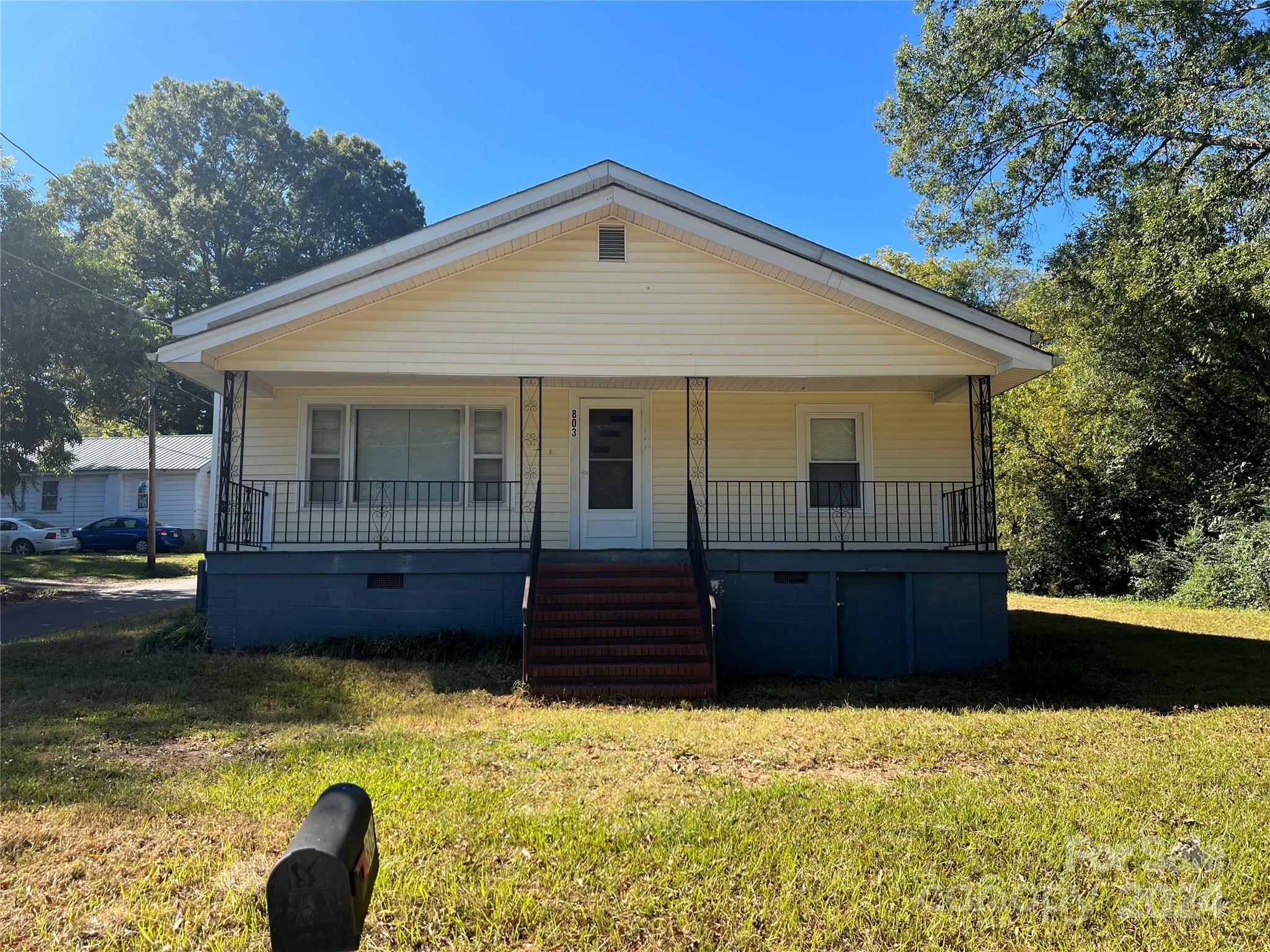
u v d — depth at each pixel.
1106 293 18.64
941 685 9.42
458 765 5.89
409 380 11.56
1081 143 19.47
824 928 3.75
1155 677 9.46
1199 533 18.41
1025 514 22.23
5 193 17.48
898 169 21.59
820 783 5.60
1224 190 15.51
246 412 10.92
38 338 17.94
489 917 3.81
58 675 8.94
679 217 10.37
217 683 8.52
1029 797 5.32
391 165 51.47
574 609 9.95
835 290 10.44
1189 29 16.41
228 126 45.84
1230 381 18.02
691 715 7.71
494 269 10.52
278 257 45.00
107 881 4.16
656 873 4.21
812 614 10.41
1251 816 5.04
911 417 12.68
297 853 1.82
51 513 35.75
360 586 10.44
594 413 12.43
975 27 18.41
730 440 12.58
